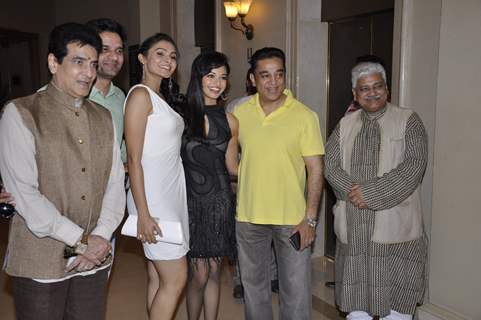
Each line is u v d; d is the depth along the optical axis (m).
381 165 2.42
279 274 2.59
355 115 2.58
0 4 8.02
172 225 2.27
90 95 2.51
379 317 2.64
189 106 2.43
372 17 3.74
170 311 2.41
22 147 1.70
